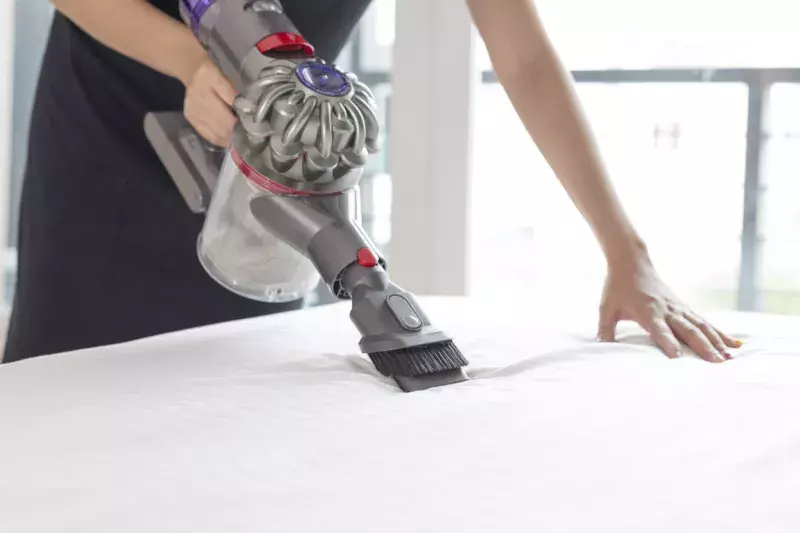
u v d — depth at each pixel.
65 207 1.11
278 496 0.45
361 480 0.48
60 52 1.11
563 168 0.99
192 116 0.83
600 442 0.54
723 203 2.02
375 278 0.76
